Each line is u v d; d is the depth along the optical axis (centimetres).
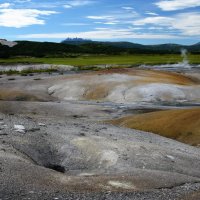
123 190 1805
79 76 8256
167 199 1714
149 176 2042
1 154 2131
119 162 2281
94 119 4775
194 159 2592
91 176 2008
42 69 12038
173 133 3625
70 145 2536
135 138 2966
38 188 1734
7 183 1741
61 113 5175
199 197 1769
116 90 6844
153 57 19638
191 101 6316
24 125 2898
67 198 1641
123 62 14638
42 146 2488
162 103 6141
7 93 7088
